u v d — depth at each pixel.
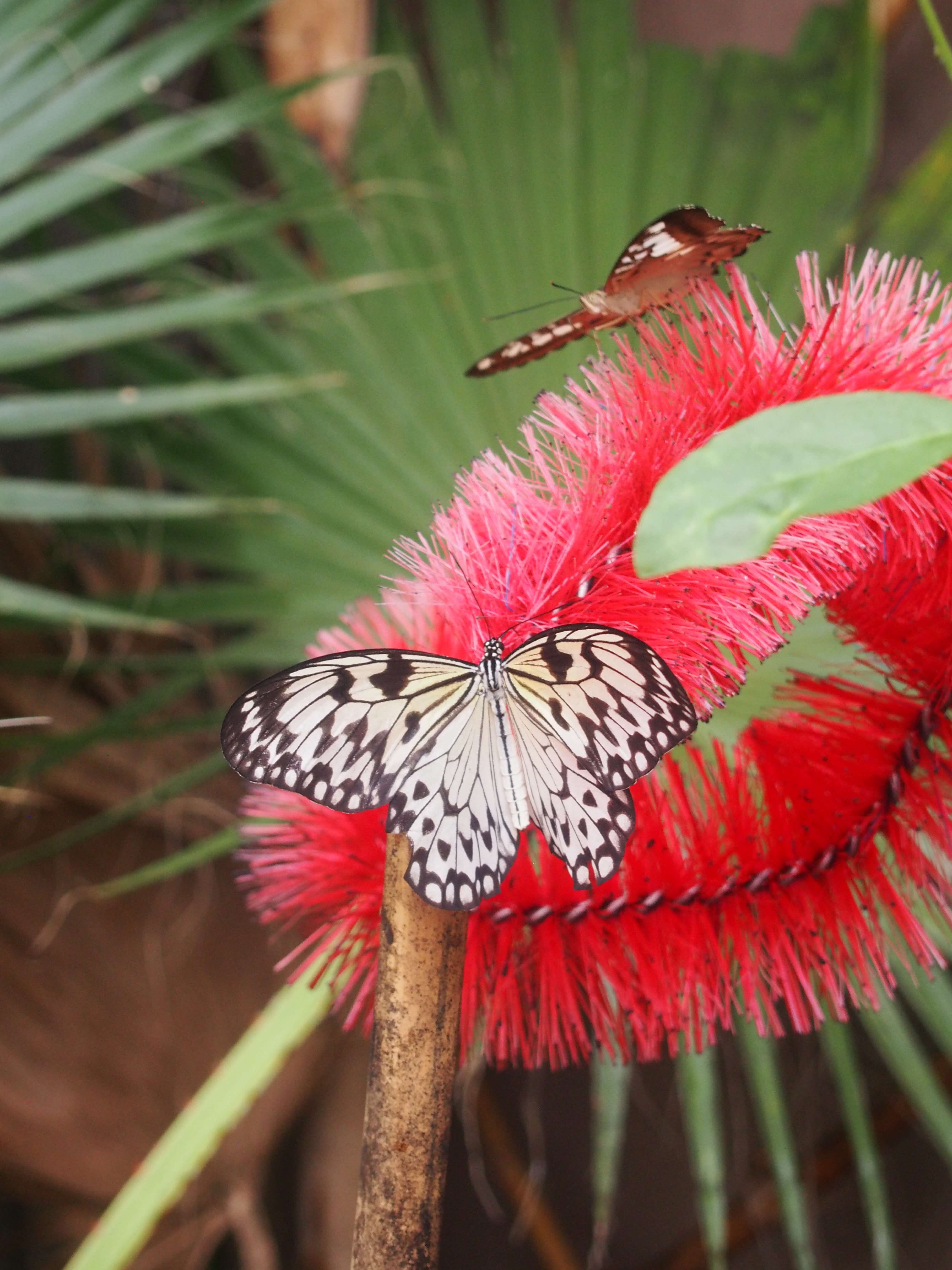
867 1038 1.72
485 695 0.73
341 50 1.31
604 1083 1.05
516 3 1.34
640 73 1.32
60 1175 1.36
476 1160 1.58
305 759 0.73
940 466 0.72
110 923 1.41
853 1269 1.74
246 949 1.49
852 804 0.74
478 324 1.30
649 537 0.62
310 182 1.35
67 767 1.40
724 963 0.73
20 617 1.20
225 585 1.25
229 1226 1.41
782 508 0.62
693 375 0.72
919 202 1.26
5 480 1.01
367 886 0.73
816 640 0.82
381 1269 0.69
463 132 1.33
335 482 1.29
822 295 0.74
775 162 1.29
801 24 1.31
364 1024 0.74
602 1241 1.01
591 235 1.30
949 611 0.74
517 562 0.71
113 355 1.31
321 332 1.32
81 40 1.09
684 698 0.69
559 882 0.73
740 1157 1.74
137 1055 1.39
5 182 1.07
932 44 1.63
